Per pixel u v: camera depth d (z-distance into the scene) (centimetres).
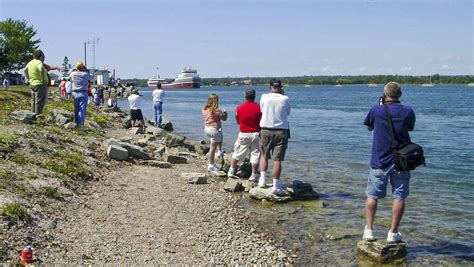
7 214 661
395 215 732
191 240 750
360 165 1556
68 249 633
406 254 739
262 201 1041
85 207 820
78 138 1346
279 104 1027
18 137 1073
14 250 588
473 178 1348
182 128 2933
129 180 1083
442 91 13488
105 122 2181
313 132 2742
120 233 730
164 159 1405
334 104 6631
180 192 1051
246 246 751
